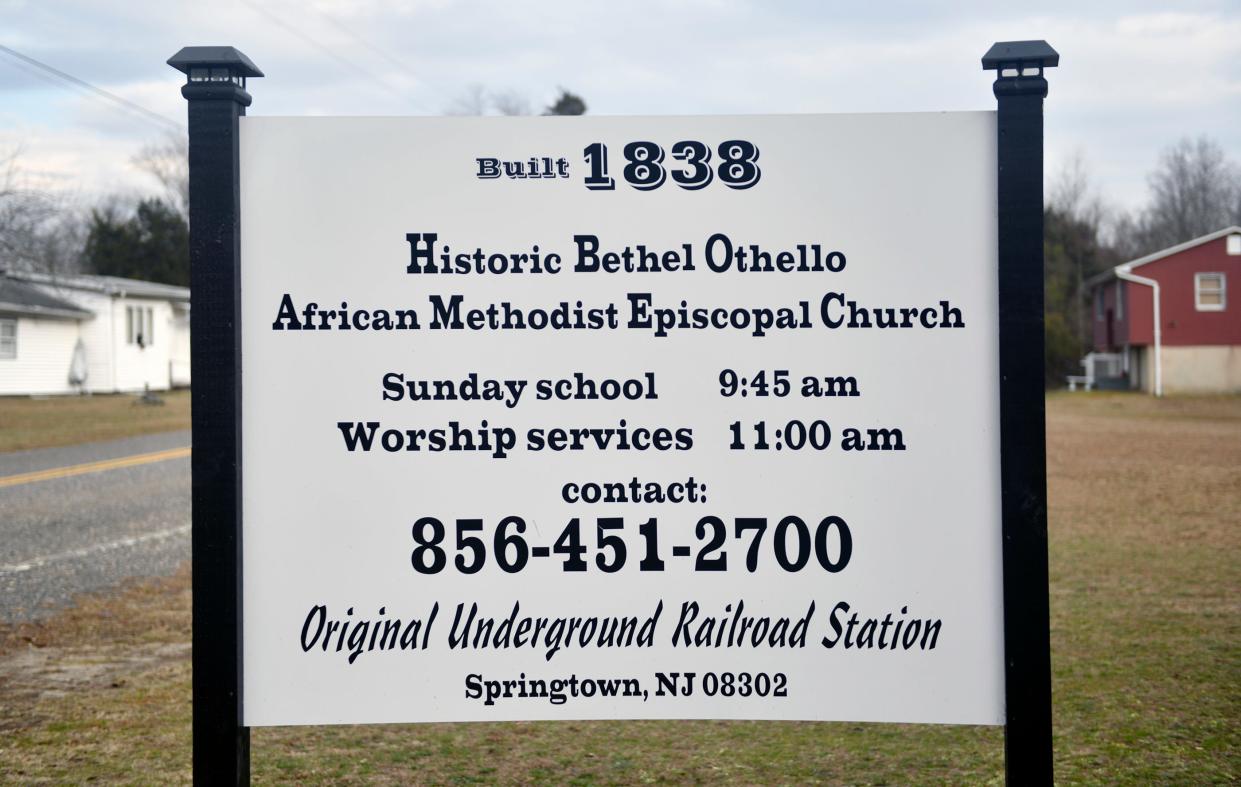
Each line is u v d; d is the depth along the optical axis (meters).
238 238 3.68
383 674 3.71
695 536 3.72
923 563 3.68
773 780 4.74
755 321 3.72
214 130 3.64
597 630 3.72
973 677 3.66
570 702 3.71
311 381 3.71
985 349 3.68
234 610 3.61
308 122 3.71
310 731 5.57
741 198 3.72
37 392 39.28
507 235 3.73
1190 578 9.05
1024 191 3.62
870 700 3.68
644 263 3.72
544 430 3.73
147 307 44.59
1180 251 43.50
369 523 3.71
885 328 3.70
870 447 3.70
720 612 3.71
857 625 3.69
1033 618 3.59
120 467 18.89
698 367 3.73
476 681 3.71
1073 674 6.19
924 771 4.83
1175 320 43.72
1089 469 17.52
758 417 3.72
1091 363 47.81
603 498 3.73
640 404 3.73
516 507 3.73
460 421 3.73
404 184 3.72
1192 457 19.31
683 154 3.73
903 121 3.69
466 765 5.00
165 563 10.58
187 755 5.14
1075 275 65.56
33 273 39.53
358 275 3.72
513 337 3.73
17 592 9.27
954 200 3.68
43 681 6.55
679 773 4.86
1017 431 3.61
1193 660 6.42
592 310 3.73
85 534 12.26
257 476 3.70
